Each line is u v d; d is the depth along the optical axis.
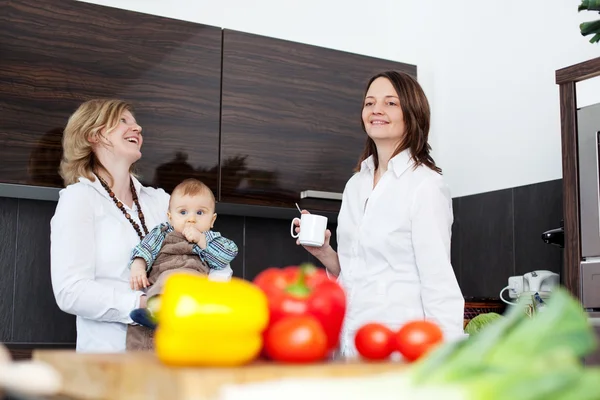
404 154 2.10
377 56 3.89
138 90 2.98
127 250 2.25
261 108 3.22
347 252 2.20
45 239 3.15
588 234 2.45
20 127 2.77
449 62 3.71
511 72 3.39
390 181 2.10
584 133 2.48
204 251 2.38
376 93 2.14
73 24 2.89
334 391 0.64
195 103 3.08
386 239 2.06
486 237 3.46
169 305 0.87
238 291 0.91
